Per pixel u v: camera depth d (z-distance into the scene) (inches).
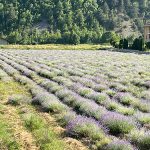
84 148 497.7
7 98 868.0
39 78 1245.1
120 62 1984.5
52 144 493.0
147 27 5216.5
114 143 483.8
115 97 888.9
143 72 1455.5
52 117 671.1
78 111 730.2
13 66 1646.2
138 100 831.7
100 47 4761.3
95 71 1456.7
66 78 1204.5
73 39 7691.9
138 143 512.4
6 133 538.6
